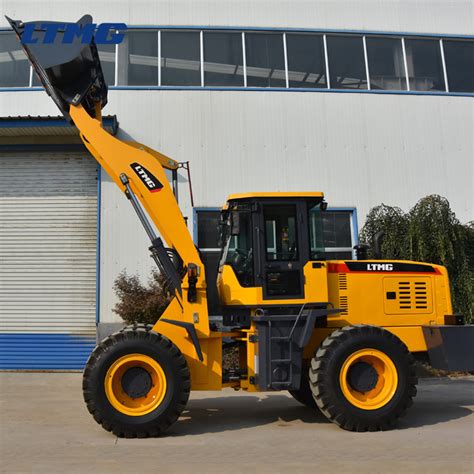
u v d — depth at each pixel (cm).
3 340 1071
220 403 735
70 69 595
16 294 1084
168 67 1152
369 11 1210
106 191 1091
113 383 539
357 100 1166
